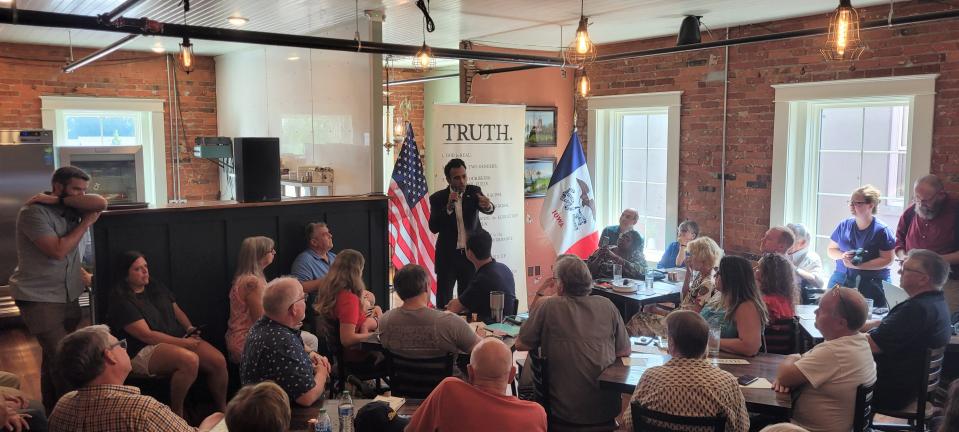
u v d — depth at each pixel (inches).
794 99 233.6
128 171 289.1
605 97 297.6
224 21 231.0
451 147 239.6
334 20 230.1
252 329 122.6
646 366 135.3
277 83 284.2
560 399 134.2
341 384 161.9
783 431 81.9
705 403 103.5
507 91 292.5
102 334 98.0
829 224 239.0
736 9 215.8
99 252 170.7
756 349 139.6
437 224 229.3
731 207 257.4
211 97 346.0
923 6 202.1
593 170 305.7
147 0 191.8
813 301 206.8
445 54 196.4
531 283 303.3
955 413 79.3
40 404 121.2
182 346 159.6
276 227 199.5
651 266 288.4
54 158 263.1
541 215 259.8
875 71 214.1
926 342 135.2
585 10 214.7
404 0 195.6
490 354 98.5
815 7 212.2
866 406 117.2
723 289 144.0
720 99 256.5
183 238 183.2
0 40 285.0
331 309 159.8
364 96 225.1
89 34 267.6
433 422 97.5
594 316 134.7
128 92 322.3
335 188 245.8
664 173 287.7
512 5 205.8
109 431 94.7
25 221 154.9
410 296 140.2
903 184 218.7
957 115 198.5
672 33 265.0
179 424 99.4
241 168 193.6
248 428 80.7
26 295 157.5
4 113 293.1
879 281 203.8
